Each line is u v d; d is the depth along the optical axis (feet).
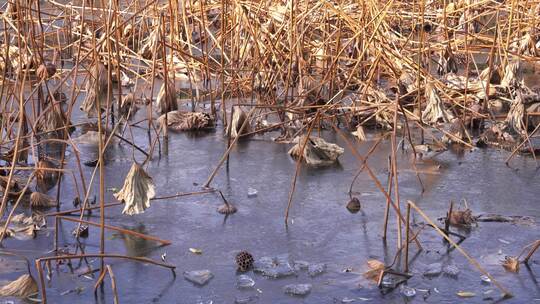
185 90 27.14
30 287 12.94
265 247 14.84
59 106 20.86
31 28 20.56
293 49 24.62
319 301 12.82
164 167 19.34
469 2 33.19
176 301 12.81
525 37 30.89
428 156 20.34
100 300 12.80
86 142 21.09
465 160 20.04
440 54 28.78
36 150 19.85
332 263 14.20
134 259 13.24
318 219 16.16
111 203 16.80
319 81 26.27
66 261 14.16
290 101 25.23
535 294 13.08
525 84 27.37
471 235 15.38
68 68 28.30
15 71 26.27
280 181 18.38
